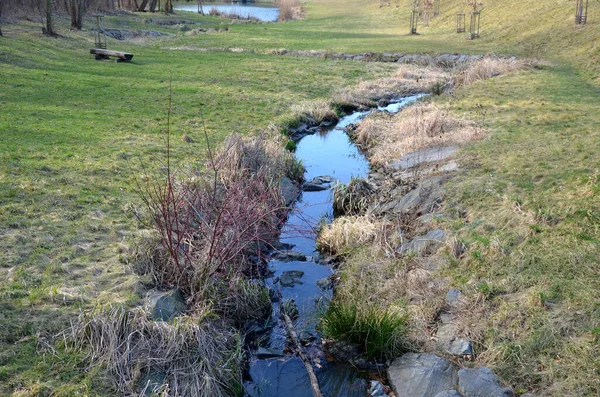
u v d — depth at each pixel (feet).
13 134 38.50
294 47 99.76
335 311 21.40
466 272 22.74
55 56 71.61
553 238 23.17
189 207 25.67
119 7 150.30
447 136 40.55
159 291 21.34
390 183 34.30
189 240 23.62
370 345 19.86
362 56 88.99
